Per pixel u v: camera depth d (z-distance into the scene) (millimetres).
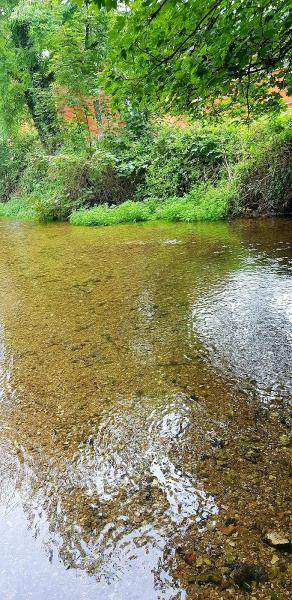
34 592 1355
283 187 7465
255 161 7707
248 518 1543
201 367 2660
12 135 17188
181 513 1597
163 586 1333
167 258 5457
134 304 3912
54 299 4293
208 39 3139
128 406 2320
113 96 3914
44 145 15508
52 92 13492
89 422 2213
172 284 4375
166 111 4555
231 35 3160
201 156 9258
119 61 3377
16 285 4949
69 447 2039
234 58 3453
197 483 1735
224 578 1332
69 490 1777
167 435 2045
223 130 8781
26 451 2041
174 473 1805
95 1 2516
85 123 12266
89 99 12531
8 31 15266
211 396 2334
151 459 1900
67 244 7242
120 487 1763
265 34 3189
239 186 7891
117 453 1964
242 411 2174
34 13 14219
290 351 2736
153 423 2146
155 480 1777
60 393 2523
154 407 2285
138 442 2021
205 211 8031
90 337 3289
